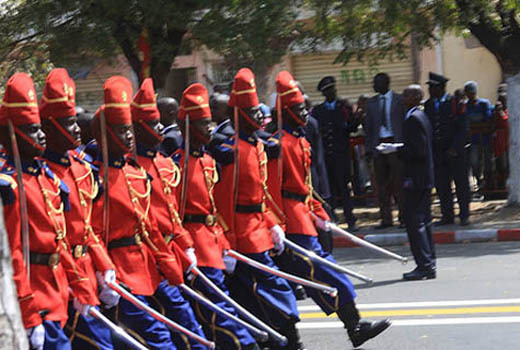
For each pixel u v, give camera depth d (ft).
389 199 65.46
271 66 65.92
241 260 31.89
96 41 62.75
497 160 74.38
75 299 24.93
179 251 29.22
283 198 33.91
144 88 28.68
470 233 61.31
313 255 33.60
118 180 27.20
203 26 61.87
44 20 63.21
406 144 46.91
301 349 33.45
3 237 16.49
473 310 40.27
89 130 36.01
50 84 24.89
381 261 55.36
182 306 28.96
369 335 33.96
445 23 64.69
